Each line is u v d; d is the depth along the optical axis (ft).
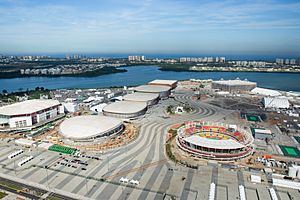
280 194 306.55
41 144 465.88
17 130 545.44
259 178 334.44
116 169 368.89
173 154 421.18
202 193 305.53
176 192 307.78
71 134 466.29
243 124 600.80
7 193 307.37
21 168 374.84
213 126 529.86
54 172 361.71
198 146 406.62
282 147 460.14
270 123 613.11
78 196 299.99
